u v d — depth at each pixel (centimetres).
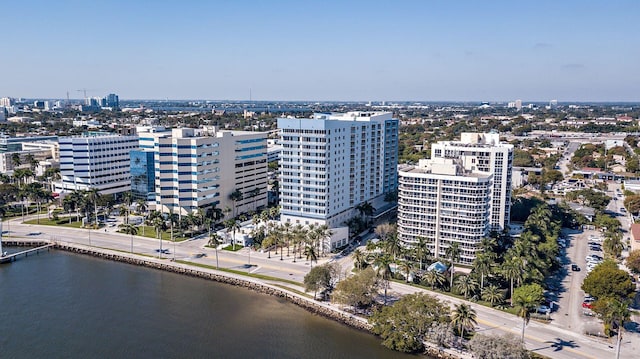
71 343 15700
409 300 15650
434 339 14762
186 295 19550
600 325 15850
